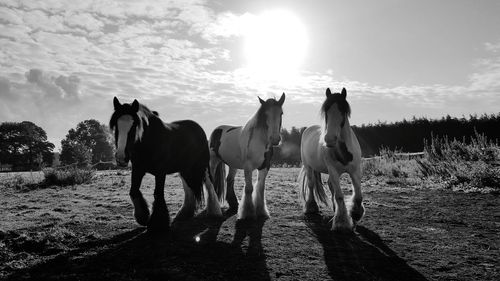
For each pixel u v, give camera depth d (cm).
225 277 402
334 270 425
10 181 1314
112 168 2480
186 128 721
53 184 1289
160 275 400
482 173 1099
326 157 622
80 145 4512
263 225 652
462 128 2403
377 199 930
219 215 736
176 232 598
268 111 695
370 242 539
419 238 562
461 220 684
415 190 1077
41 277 398
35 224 641
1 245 500
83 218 696
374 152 2717
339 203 608
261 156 718
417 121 2622
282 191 1101
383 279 399
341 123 588
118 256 467
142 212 602
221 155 822
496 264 444
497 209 786
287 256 473
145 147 587
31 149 6184
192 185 719
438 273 416
